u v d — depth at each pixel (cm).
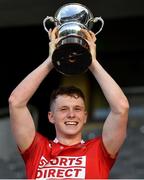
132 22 1114
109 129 375
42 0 969
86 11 396
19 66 1198
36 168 376
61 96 385
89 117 957
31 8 995
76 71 367
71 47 356
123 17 1040
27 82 376
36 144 384
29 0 975
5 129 788
